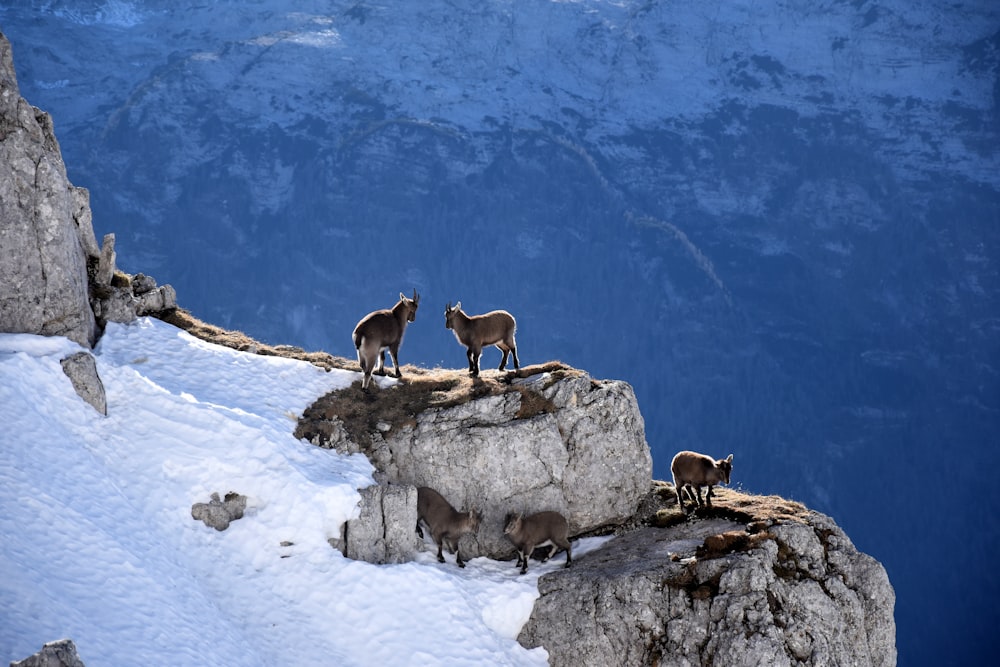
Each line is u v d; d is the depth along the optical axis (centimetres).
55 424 2933
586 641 2966
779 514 3222
